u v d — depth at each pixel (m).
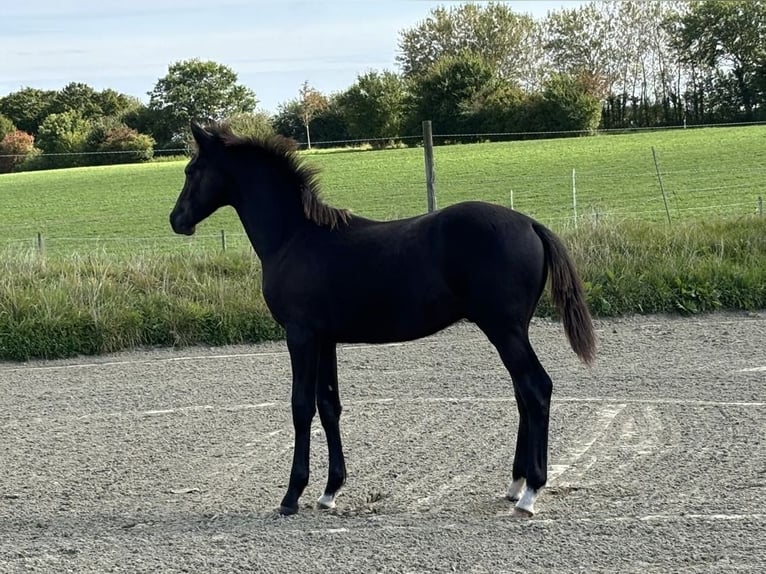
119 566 5.23
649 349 11.02
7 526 6.14
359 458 7.39
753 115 70.38
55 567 5.25
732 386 9.17
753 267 13.49
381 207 31.22
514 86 66.62
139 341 12.29
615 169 38.44
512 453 7.36
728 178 33.00
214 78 76.56
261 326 12.49
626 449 7.30
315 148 64.81
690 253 14.01
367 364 10.80
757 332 11.67
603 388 9.32
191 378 10.52
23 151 69.00
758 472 6.57
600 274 13.34
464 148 53.69
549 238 6.02
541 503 6.14
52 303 12.54
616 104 74.31
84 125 70.06
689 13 79.75
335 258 6.20
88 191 44.12
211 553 5.38
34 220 34.50
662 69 79.19
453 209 6.04
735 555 5.01
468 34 85.88
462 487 6.61
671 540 5.27
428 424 8.27
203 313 12.47
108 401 9.65
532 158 45.25
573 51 82.56
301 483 6.27
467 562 5.06
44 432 8.59
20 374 11.16
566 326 5.96
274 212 6.54
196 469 7.33
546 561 5.04
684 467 6.77
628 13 80.81
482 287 5.82
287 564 5.15
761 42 75.00
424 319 6.05
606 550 5.16
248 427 8.46
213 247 20.81
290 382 10.14
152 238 26.98
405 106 65.44
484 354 11.10
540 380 5.87
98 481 7.11
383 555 5.21
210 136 6.75
